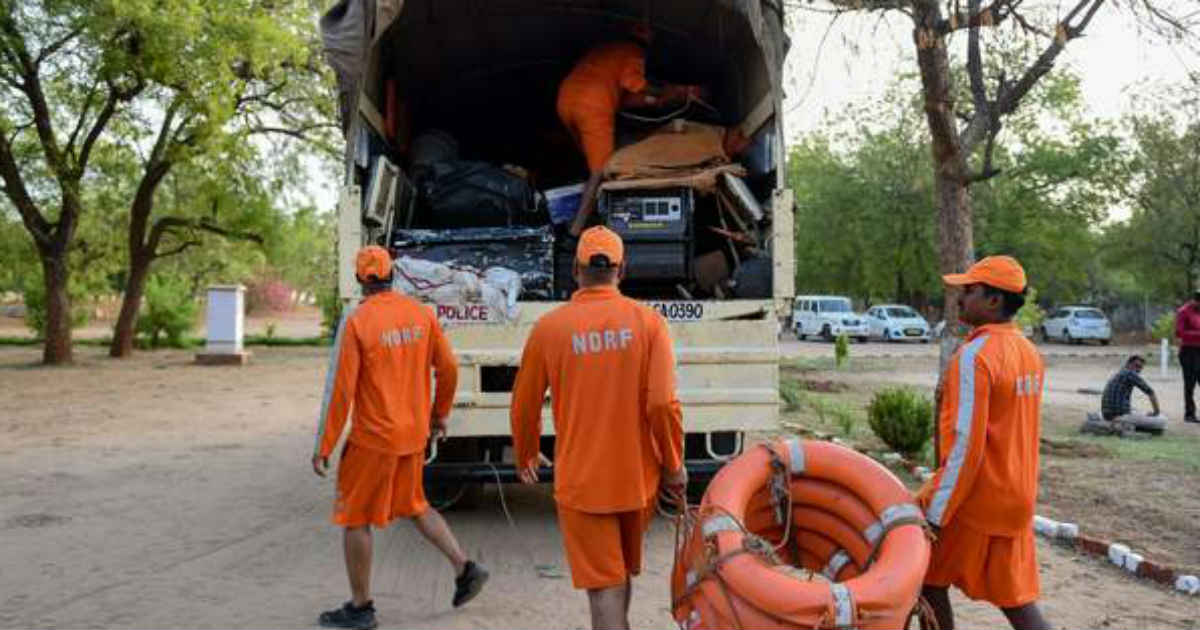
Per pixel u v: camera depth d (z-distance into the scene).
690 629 3.34
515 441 3.92
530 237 6.48
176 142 22.45
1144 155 34.62
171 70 18.25
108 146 23.14
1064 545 6.24
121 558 5.84
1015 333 3.61
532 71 8.91
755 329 6.28
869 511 3.52
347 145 6.73
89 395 15.71
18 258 25.78
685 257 6.54
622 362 3.58
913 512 3.41
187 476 8.56
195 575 5.50
